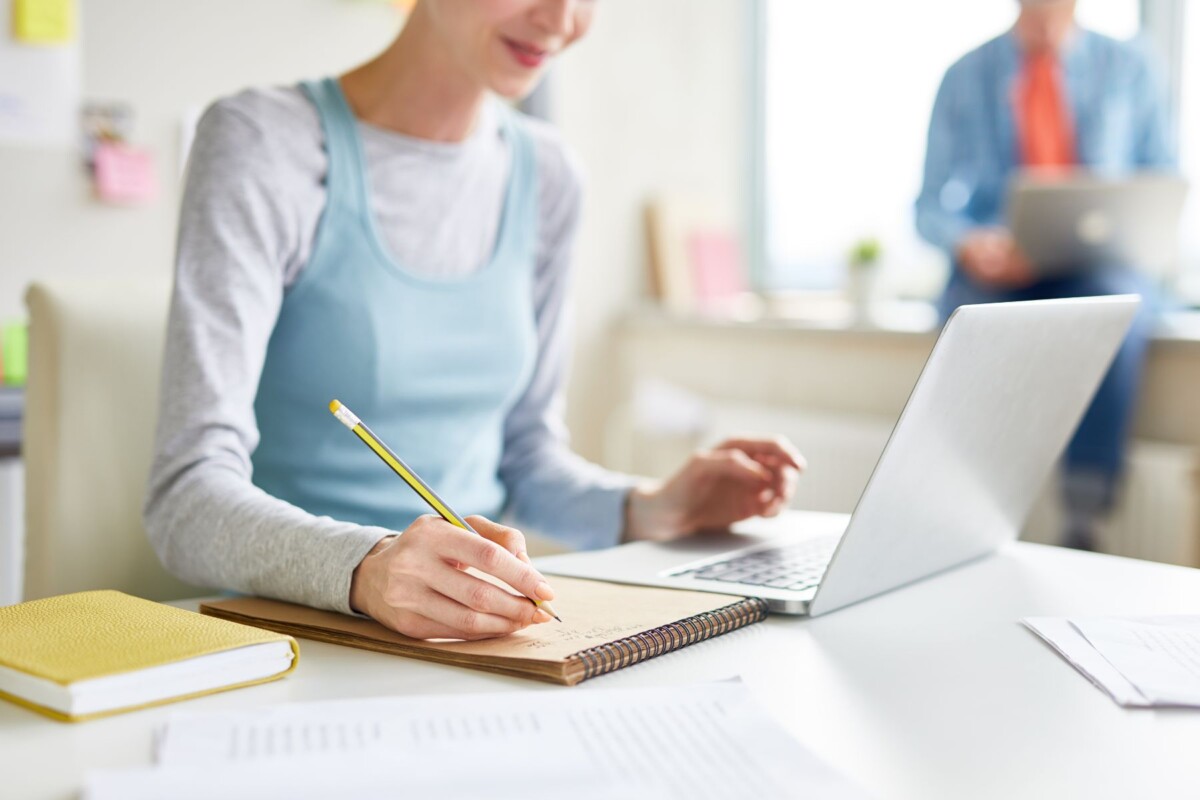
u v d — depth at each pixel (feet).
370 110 3.76
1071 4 7.86
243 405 3.10
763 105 10.58
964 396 2.53
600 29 9.87
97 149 7.23
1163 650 2.33
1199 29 7.97
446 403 3.85
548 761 1.66
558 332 4.39
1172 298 7.98
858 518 2.49
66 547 3.64
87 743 1.81
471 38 3.37
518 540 2.50
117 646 2.07
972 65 8.22
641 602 2.60
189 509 2.81
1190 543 7.07
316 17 8.10
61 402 3.66
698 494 3.55
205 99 7.67
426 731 1.79
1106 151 7.89
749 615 2.55
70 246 7.20
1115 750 1.83
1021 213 7.37
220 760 1.66
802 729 1.91
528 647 2.22
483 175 3.96
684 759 1.70
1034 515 7.75
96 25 7.22
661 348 10.21
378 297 3.65
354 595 2.47
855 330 8.75
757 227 10.70
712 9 10.50
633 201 10.32
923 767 1.75
